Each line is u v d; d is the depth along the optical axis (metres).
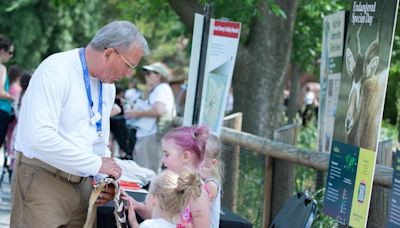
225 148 8.97
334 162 5.85
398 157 5.03
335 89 7.00
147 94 11.09
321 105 7.51
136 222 5.06
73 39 25.66
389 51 5.11
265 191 7.82
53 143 4.79
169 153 5.27
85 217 5.21
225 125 9.57
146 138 10.65
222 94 7.29
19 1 23.88
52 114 4.82
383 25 5.22
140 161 10.69
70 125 4.94
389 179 5.55
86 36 25.59
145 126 10.64
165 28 17.75
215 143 5.37
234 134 8.62
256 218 8.12
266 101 11.18
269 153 7.70
